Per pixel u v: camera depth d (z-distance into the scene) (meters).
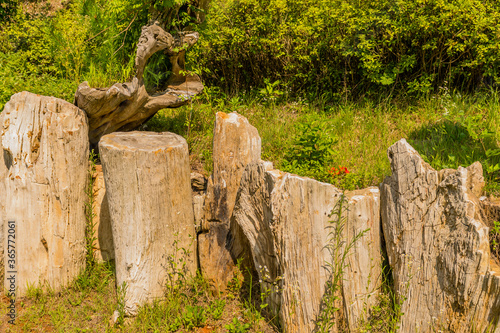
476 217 2.58
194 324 3.12
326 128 4.57
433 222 2.70
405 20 5.27
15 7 7.32
